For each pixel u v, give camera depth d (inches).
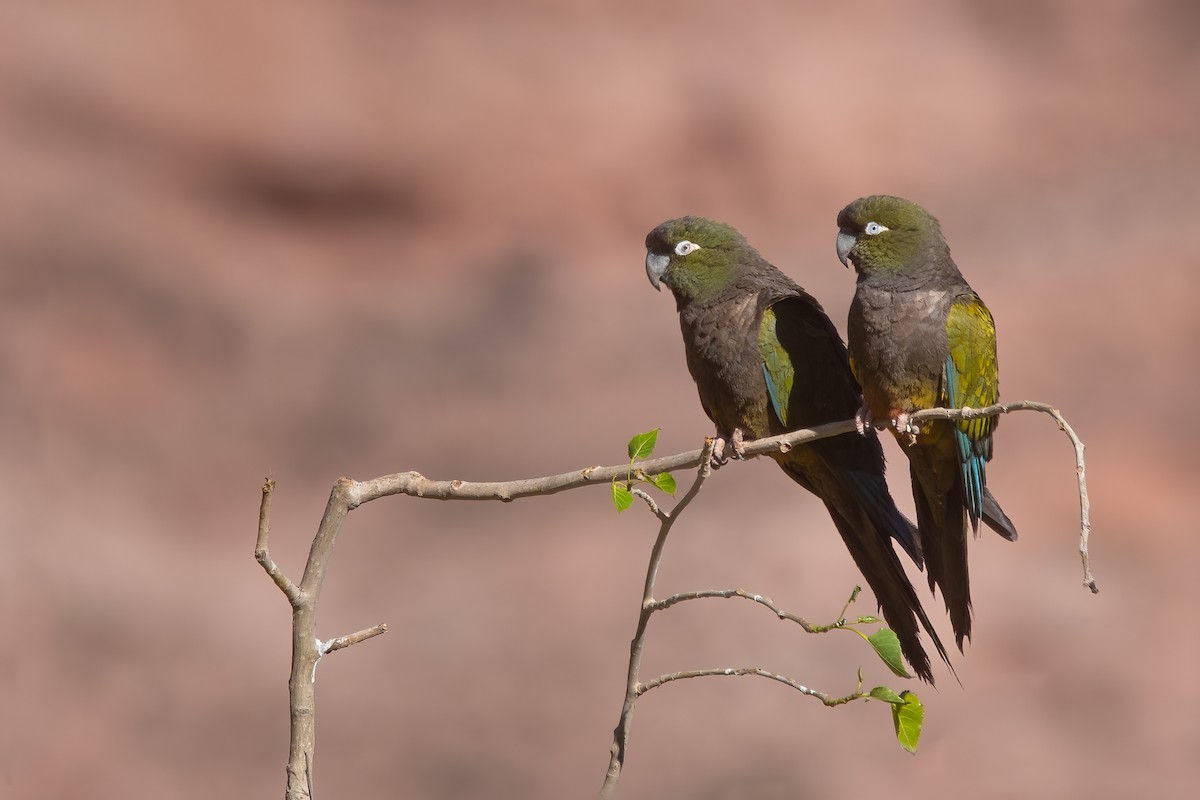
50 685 530.0
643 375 803.4
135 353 782.5
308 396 778.2
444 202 1015.6
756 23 1184.2
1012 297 895.1
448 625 578.6
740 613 572.4
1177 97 1157.1
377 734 511.5
